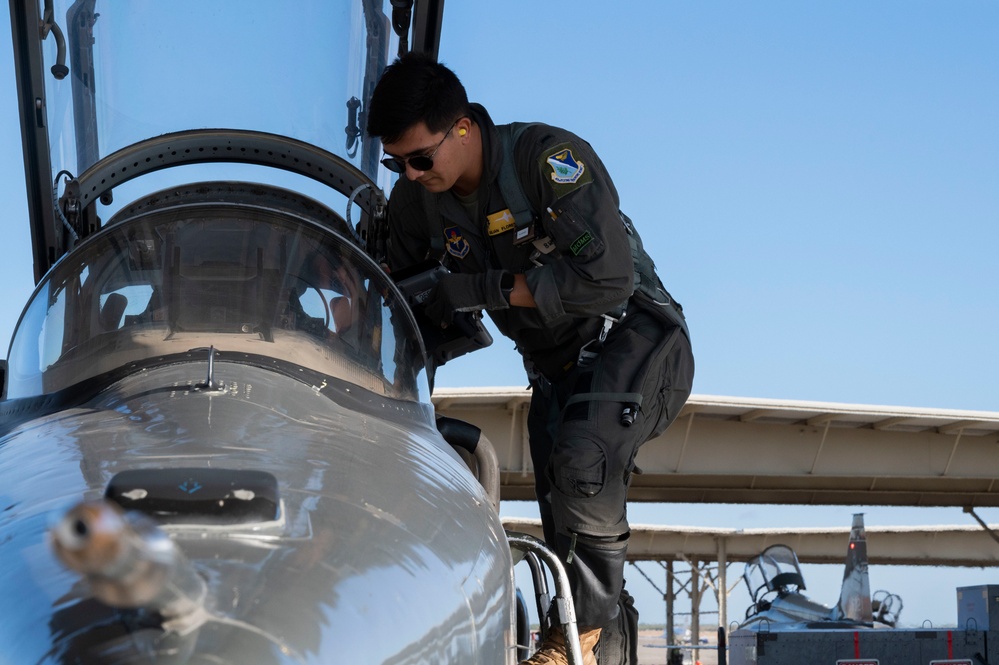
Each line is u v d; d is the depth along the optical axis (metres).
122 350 2.60
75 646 1.29
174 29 3.98
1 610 1.43
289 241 2.92
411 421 2.64
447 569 1.82
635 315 3.83
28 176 3.92
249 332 2.67
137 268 2.80
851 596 19.97
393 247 4.12
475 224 3.73
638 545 35.66
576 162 3.44
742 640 13.17
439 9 4.16
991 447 24.62
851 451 24.19
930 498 26.34
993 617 12.63
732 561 36.62
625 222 3.86
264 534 1.60
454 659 1.70
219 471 1.67
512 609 2.20
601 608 3.46
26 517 1.68
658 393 3.72
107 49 3.93
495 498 3.03
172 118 3.99
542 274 3.38
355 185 4.11
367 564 1.64
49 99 3.90
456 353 3.62
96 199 3.96
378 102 3.30
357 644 1.46
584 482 3.44
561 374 3.88
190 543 1.54
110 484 1.60
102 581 0.93
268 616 1.40
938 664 12.48
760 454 23.70
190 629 1.31
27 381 2.64
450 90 3.34
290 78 4.07
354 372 2.69
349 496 1.86
